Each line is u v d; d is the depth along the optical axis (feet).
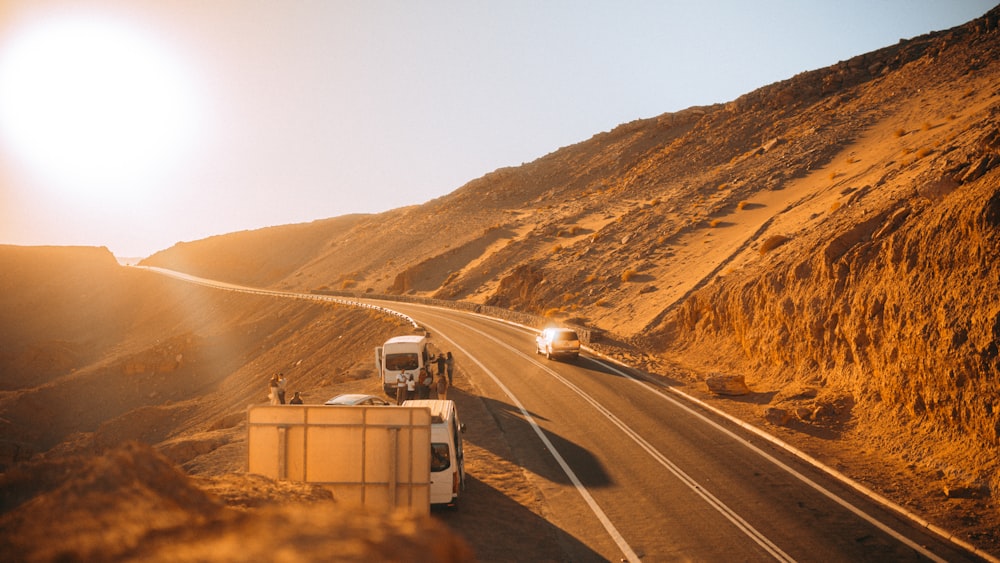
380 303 290.97
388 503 41.27
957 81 268.62
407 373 87.56
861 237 94.02
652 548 43.32
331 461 41.65
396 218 586.86
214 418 182.70
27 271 524.11
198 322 354.33
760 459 63.57
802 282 98.32
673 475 58.85
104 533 10.91
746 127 376.27
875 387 73.61
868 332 77.56
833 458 63.31
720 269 165.89
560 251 268.00
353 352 183.93
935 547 43.09
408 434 41.68
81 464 19.75
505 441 71.05
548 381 104.32
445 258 355.36
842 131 268.82
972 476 53.42
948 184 83.71
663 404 87.56
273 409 41.98
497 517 49.19
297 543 8.98
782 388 90.22
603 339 144.25
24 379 290.97
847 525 46.93
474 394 96.12
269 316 292.40
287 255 606.96
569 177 502.79
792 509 50.21
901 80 315.99
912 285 70.69
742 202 228.02
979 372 56.85
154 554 9.87
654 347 138.21
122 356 278.26
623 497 53.47
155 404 229.66
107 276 517.96
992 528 45.78
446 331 174.09
